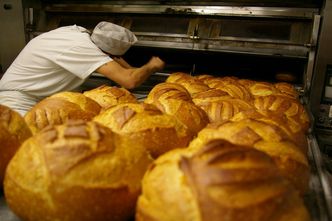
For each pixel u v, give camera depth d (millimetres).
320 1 1921
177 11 2158
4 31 2416
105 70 1799
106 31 1821
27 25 2363
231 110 1040
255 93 1444
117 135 629
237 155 496
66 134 570
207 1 2164
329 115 1753
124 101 1091
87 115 931
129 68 2045
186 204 471
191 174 479
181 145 809
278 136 686
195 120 925
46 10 2451
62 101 925
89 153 555
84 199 544
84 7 2387
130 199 586
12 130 699
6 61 2514
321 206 700
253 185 469
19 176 567
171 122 823
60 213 547
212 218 451
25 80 1897
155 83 2172
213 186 460
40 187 546
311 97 1771
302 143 835
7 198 599
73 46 1783
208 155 499
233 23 2070
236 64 2229
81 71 1802
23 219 599
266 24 2008
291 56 1864
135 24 2238
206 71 2279
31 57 1864
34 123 871
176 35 2100
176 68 2326
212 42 2008
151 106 844
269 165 517
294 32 1931
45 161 549
